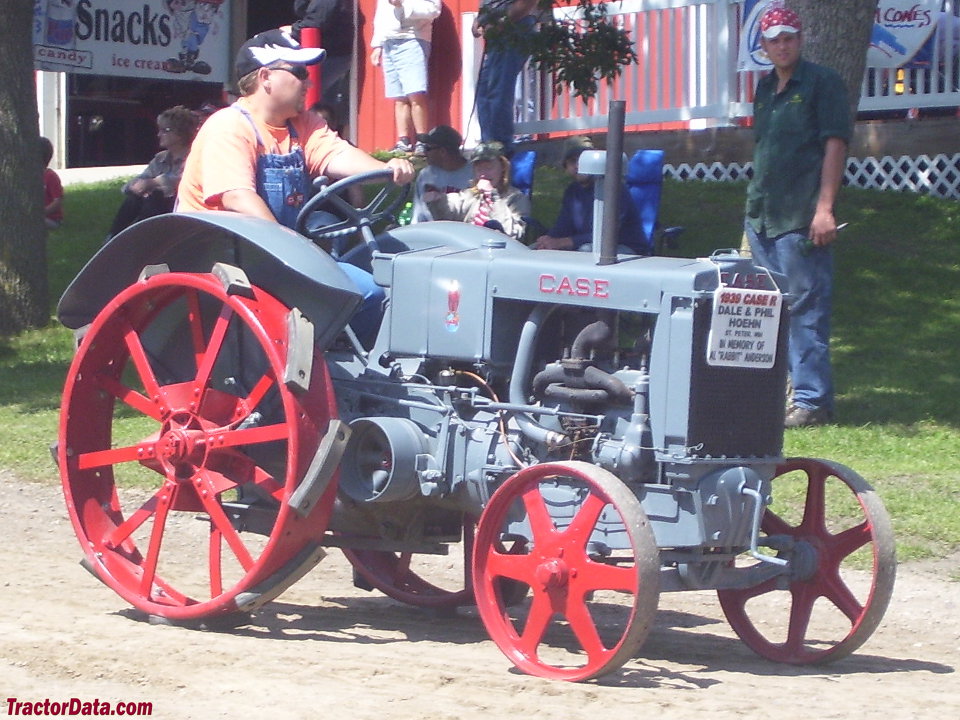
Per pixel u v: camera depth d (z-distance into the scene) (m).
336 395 9.52
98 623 9.34
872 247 21.66
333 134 10.67
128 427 15.32
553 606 8.26
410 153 26.27
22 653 8.30
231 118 10.05
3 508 13.42
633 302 8.44
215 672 8.05
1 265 20.73
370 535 9.64
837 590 9.09
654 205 15.87
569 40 19.94
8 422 16.38
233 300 8.94
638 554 7.83
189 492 9.52
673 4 24.78
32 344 20.33
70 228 24.75
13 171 20.72
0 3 20.39
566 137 26.06
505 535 8.80
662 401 8.33
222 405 9.49
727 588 8.66
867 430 14.95
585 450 8.67
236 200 9.73
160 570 11.47
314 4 27.25
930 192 23.95
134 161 32.28
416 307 9.32
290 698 7.55
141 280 9.46
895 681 8.74
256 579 8.92
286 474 8.97
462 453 8.95
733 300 8.34
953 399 16.09
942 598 10.90
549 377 8.75
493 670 8.38
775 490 12.53
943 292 20.06
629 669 8.62
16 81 20.67
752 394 8.55
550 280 8.75
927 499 12.55
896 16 23.80
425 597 10.39
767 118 14.65
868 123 24.34
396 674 8.14
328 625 9.79
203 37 29.05
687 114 24.83
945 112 24.89
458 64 27.83
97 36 27.27
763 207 14.80
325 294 9.05
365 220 9.97
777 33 14.27
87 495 10.01
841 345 18.38
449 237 9.72
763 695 8.08
